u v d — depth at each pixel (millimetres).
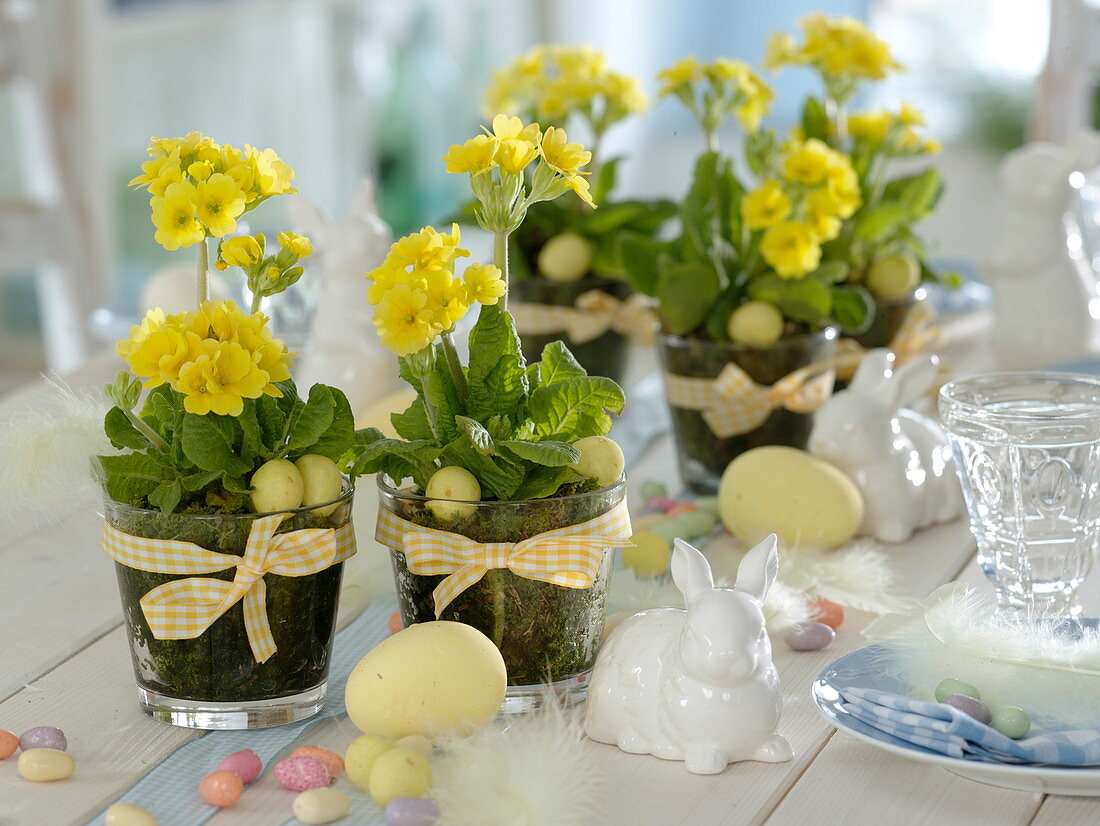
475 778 796
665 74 1199
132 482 849
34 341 2766
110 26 2760
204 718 863
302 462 852
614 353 1295
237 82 3176
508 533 855
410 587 876
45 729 850
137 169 2945
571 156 847
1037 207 1296
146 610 843
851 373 1206
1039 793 812
